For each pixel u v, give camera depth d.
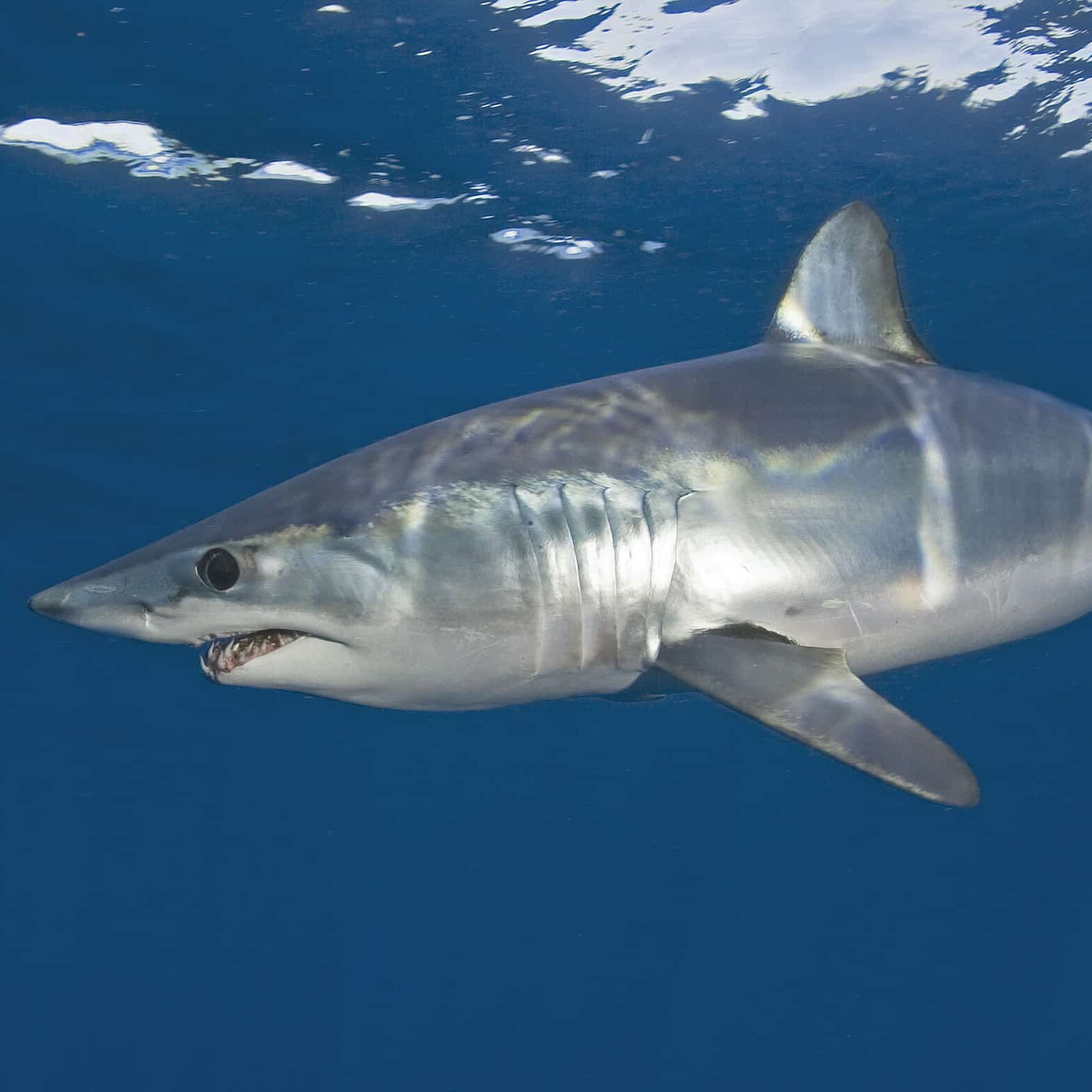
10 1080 41.12
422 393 11.84
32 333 10.47
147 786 31.73
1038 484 3.83
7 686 21.25
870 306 3.94
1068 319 10.66
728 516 3.36
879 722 2.93
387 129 8.02
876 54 7.50
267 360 11.05
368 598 3.37
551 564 3.32
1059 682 19.98
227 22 7.07
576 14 7.08
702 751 26.23
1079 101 7.96
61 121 7.83
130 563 3.45
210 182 8.53
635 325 10.57
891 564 3.51
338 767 29.28
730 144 8.23
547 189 8.70
